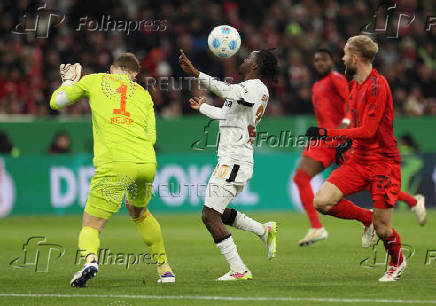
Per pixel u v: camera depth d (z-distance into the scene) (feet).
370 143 84.17
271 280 83.87
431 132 209.87
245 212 194.49
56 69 229.45
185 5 251.60
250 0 262.47
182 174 194.70
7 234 145.38
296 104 227.61
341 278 85.66
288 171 199.52
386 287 77.87
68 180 190.90
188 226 161.79
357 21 264.52
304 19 261.44
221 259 106.11
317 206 86.99
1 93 223.71
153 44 237.04
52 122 196.44
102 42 235.61
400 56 252.42
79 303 68.69
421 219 119.65
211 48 89.40
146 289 77.00
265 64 85.51
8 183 188.55
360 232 149.48
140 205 81.92
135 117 81.41
